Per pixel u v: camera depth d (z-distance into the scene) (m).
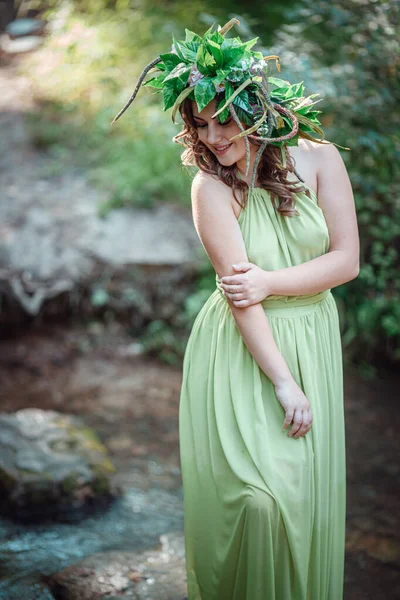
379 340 4.63
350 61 3.96
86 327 4.78
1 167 5.95
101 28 6.21
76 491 3.14
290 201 2.01
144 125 5.72
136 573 2.69
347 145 4.05
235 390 2.06
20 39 8.29
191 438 2.13
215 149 1.94
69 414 3.96
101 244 4.96
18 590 2.57
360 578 2.74
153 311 4.79
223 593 2.08
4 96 7.15
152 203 5.47
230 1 5.66
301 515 2.01
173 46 1.96
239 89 1.83
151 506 3.19
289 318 2.07
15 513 3.05
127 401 4.13
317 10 3.95
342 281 2.05
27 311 4.64
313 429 2.05
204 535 2.10
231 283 1.96
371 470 3.60
